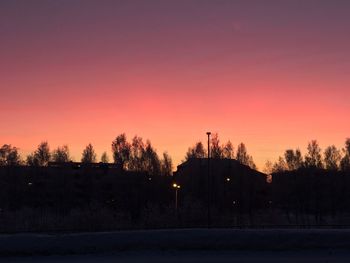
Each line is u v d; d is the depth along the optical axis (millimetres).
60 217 52281
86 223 46750
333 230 33562
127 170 97188
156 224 48031
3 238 30969
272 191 95875
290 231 32875
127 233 32344
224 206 80312
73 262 26641
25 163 106688
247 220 56844
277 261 26531
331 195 86875
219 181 87562
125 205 84125
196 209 52719
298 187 88250
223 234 32000
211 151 97812
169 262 26391
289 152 109188
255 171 97375
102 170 105000
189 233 32312
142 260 27062
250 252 29531
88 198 101250
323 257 27828
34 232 37906
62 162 105312
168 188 88812
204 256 28375
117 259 27484
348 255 28469
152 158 102188
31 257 28531
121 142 104625
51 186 95750
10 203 89375
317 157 97375
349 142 98750
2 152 105562
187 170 91562
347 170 91000
